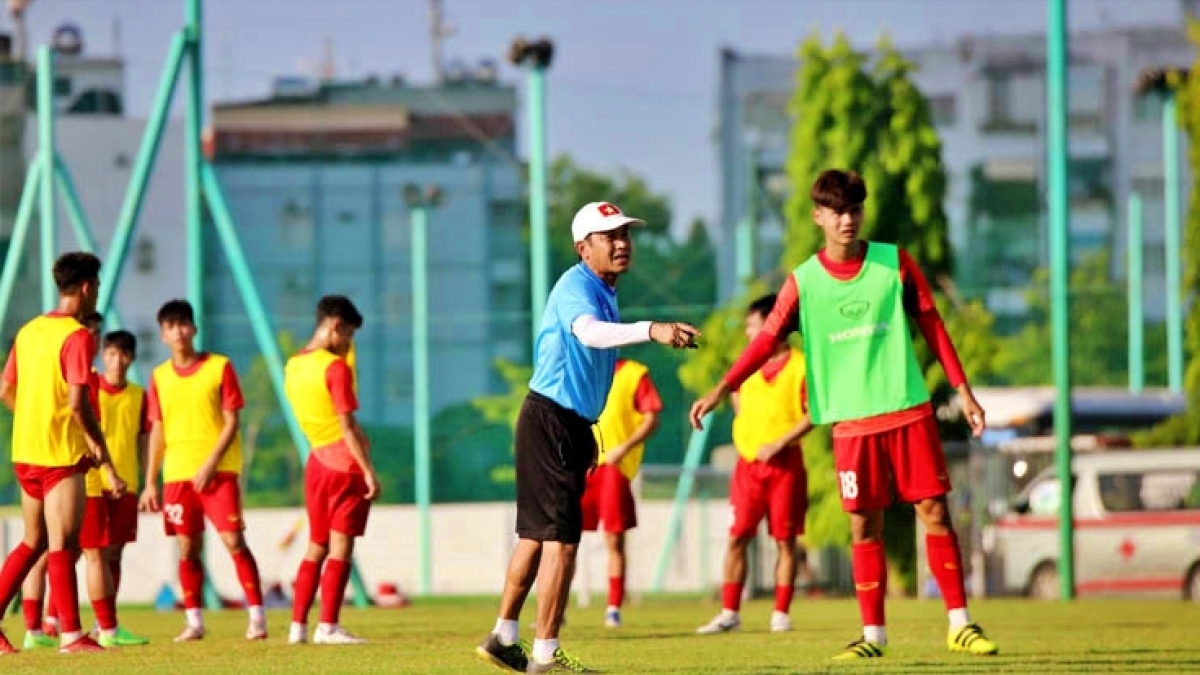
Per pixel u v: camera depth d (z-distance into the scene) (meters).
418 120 188.25
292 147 185.38
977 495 74.94
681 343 22.36
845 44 78.88
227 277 179.25
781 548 39.75
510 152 189.50
